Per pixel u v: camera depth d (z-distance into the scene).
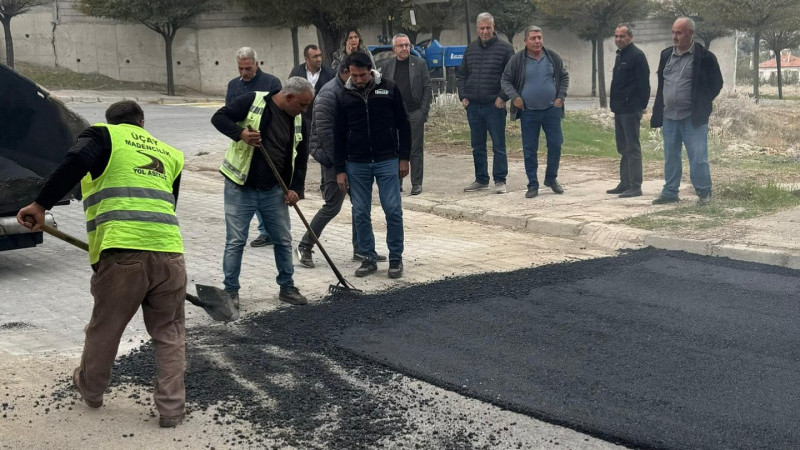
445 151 15.12
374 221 10.05
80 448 4.19
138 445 4.22
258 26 36.97
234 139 6.37
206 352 5.57
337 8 20.98
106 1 31.22
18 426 4.42
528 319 6.11
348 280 7.51
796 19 29.58
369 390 4.91
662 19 42.78
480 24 10.96
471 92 11.19
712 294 6.62
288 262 6.73
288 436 4.31
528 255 8.31
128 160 4.47
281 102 6.47
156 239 4.43
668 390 4.77
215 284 7.39
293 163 6.63
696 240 8.15
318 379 5.08
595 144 16.28
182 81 36.12
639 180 10.65
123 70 35.09
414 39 37.34
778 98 32.72
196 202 11.41
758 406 4.52
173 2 32.28
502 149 11.30
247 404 4.71
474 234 9.36
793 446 4.06
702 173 9.75
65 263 8.32
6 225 7.60
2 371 5.21
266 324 6.20
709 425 4.31
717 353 5.32
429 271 7.75
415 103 11.11
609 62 44.47
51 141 7.96
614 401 4.64
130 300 4.39
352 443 4.24
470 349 5.53
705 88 9.54
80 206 11.06
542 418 4.48
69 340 5.91
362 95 7.36
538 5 31.80
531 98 10.66
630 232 8.68
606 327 5.89
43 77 32.94
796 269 7.35
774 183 10.96
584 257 8.16
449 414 4.57
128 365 5.32
